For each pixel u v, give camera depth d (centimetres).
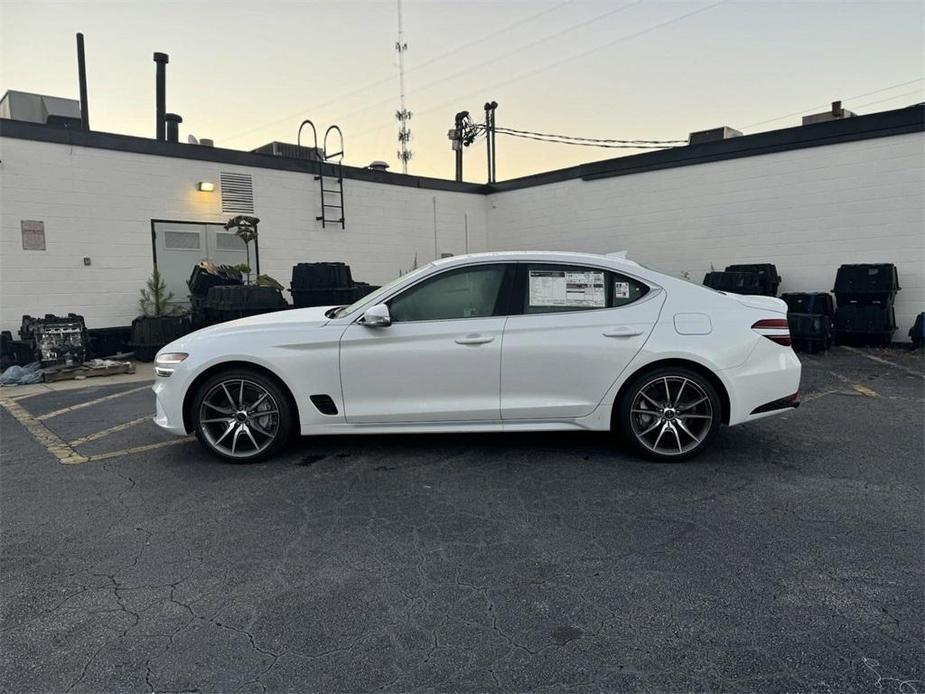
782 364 437
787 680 212
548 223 1540
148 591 274
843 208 1080
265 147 1423
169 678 216
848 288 1020
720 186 1232
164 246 1116
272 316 492
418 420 441
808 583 274
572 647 231
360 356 435
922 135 995
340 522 345
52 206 995
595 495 381
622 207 1392
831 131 1081
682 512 354
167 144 1110
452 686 211
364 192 1414
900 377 760
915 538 318
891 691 205
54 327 891
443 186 1566
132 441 515
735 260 1221
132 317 1086
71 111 1134
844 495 377
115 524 345
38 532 335
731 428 532
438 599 265
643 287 445
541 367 434
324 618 252
